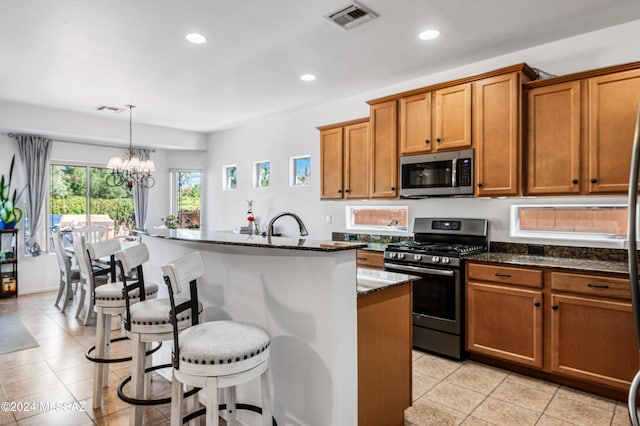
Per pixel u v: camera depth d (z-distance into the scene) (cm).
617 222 299
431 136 350
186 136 676
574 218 319
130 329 193
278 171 572
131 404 187
